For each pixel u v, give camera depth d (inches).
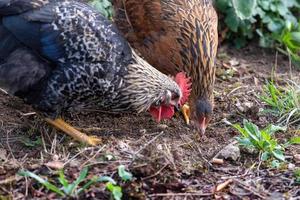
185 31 48.7
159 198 38.6
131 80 44.0
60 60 41.7
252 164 42.8
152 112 46.5
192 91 48.3
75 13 42.1
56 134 44.6
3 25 41.3
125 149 43.0
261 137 43.8
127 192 38.3
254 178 41.3
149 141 44.3
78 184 38.5
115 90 43.4
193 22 49.0
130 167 40.3
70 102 43.2
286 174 41.8
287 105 48.9
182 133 46.7
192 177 40.9
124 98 44.2
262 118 48.6
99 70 42.1
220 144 45.4
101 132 46.1
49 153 42.5
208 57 48.3
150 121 47.9
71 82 41.9
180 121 48.5
